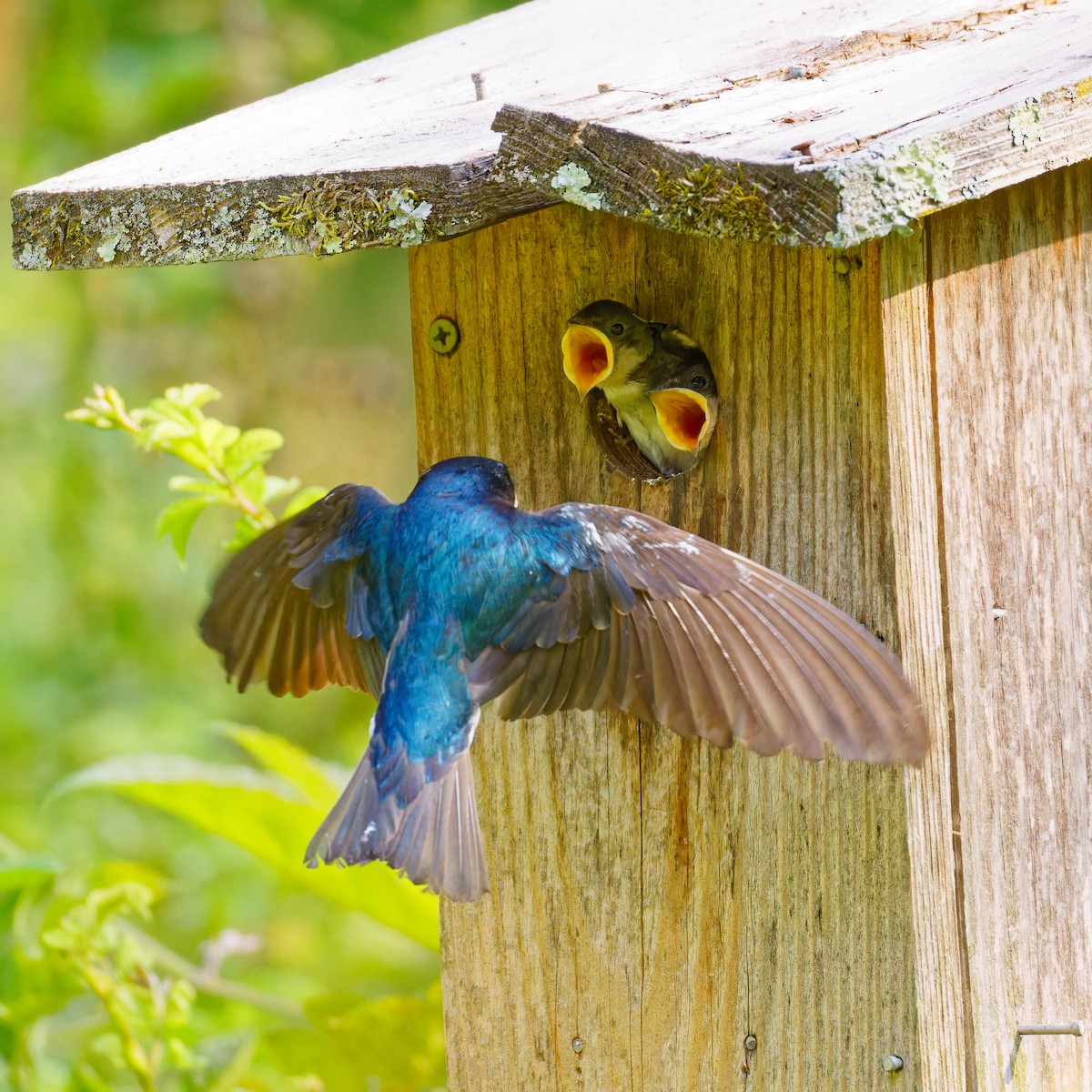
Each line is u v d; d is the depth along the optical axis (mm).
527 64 6871
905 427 5367
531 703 5180
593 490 6156
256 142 6289
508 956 6523
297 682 5586
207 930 11805
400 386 16938
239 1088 7711
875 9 6805
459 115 6066
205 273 16172
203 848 12750
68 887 7793
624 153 4762
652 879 6191
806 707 4762
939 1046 5613
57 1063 8508
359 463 16859
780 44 6289
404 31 16250
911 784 5480
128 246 5832
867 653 4723
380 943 12680
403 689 5230
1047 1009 5953
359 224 5441
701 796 6043
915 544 5410
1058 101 4934
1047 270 5855
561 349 6102
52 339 16266
